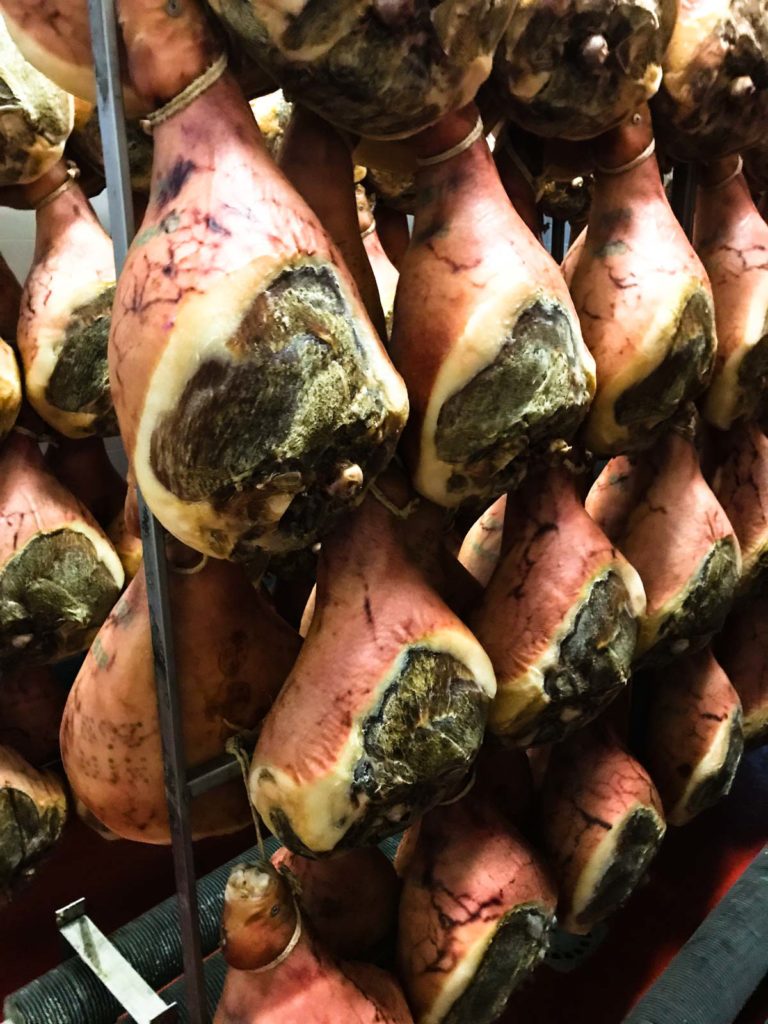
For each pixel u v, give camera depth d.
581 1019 2.07
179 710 1.28
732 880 2.45
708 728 1.96
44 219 2.08
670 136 1.55
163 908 2.09
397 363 1.24
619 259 1.44
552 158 1.49
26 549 2.06
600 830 1.70
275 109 1.95
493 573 1.51
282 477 1.01
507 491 1.33
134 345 0.99
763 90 1.51
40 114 1.87
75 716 1.40
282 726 1.25
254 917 1.29
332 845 1.25
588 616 1.43
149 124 1.05
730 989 1.96
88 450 2.38
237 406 0.97
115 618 1.37
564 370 1.24
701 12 1.42
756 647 2.28
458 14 1.03
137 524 1.31
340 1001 1.34
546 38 1.21
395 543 1.30
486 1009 1.55
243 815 1.48
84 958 1.77
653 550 1.71
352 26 0.99
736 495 2.08
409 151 1.32
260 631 1.37
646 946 2.26
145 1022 1.58
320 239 1.04
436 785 1.29
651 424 1.50
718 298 1.75
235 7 0.98
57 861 2.70
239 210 0.99
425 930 1.52
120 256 1.10
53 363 2.04
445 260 1.21
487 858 1.54
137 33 1.00
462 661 1.29
